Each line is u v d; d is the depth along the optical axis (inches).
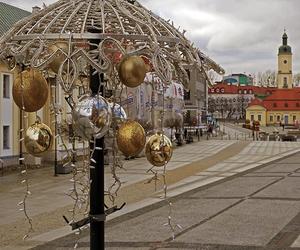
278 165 1302.9
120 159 265.0
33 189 853.8
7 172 1146.0
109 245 445.7
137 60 177.8
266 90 5477.4
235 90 5378.9
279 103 4773.6
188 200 715.4
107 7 177.3
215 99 5315.0
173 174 1079.0
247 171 1150.3
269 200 707.4
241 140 2714.1
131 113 226.1
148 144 201.6
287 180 960.9
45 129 198.8
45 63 172.6
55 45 173.6
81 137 190.9
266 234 486.9
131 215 592.4
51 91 203.9
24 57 183.0
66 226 527.8
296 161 1425.9
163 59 172.9
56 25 177.5
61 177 1016.2
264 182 930.7
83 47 175.5
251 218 571.2
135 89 215.9
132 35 171.0
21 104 184.7
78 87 193.9
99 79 185.6
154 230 507.8
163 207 651.5
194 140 2598.4
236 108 5319.9
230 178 1008.9
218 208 644.1
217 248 434.0
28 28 181.2
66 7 179.6
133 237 477.1
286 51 5605.3
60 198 746.8
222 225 531.8
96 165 189.9
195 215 592.7
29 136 195.9
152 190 814.5
